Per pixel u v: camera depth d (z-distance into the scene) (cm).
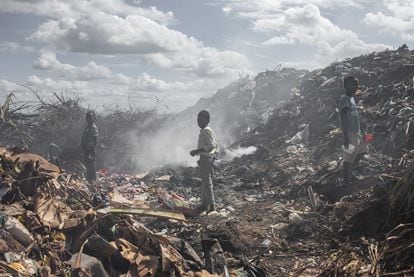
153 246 529
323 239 612
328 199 752
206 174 795
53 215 554
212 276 488
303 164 977
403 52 1385
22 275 431
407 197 546
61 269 471
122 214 571
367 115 1013
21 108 1298
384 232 553
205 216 774
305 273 527
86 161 1010
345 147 749
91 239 509
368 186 710
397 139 878
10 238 483
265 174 1009
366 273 478
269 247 612
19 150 729
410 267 460
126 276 485
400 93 1041
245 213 778
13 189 602
